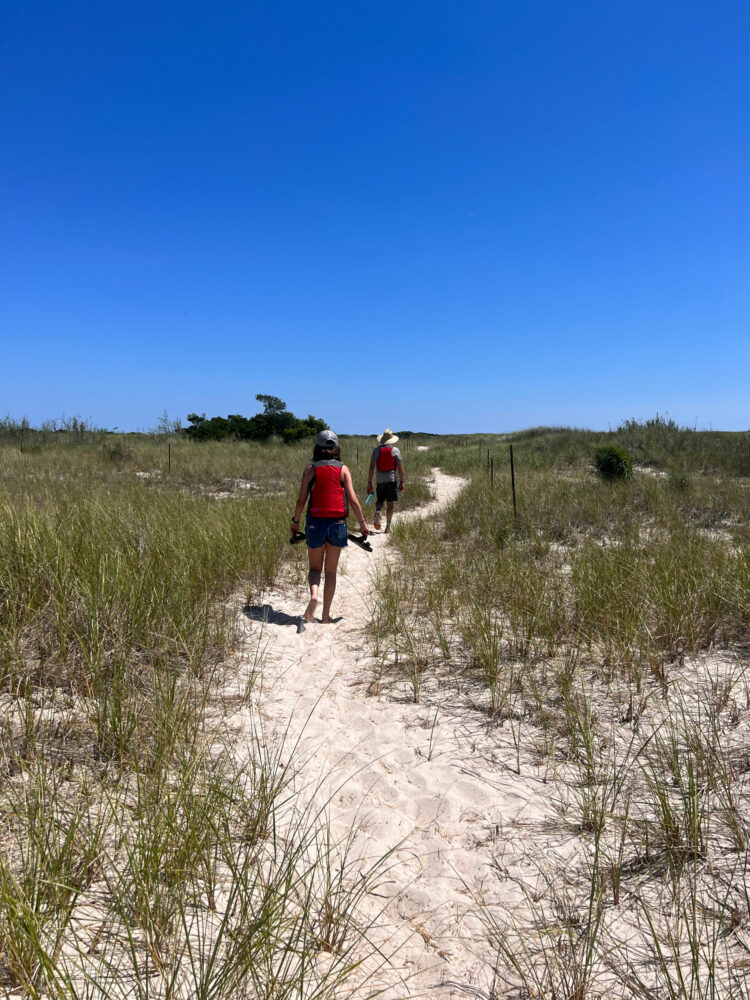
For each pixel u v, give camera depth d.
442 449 31.31
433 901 2.33
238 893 2.14
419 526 9.90
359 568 8.08
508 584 6.00
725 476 14.49
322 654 4.96
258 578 6.85
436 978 1.98
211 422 29.34
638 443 21.58
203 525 7.52
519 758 3.33
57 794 2.62
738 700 3.70
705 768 2.94
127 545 5.99
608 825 2.70
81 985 1.78
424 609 5.87
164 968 1.87
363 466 20.19
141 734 3.16
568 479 15.20
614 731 3.50
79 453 19.53
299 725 3.76
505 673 4.38
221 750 3.32
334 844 2.65
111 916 2.05
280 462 20.09
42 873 2.09
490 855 2.59
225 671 4.33
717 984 1.86
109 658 3.89
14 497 9.59
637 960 2.00
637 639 4.44
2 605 4.31
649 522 9.73
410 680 4.42
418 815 2.89
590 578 5.65
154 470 17.52
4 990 1.73
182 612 4.72
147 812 2.53
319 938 2.10
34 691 3.54
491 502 11.57
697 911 2.17
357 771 3.26
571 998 1.87
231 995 1.79
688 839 2.47
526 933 2.15
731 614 4.82
